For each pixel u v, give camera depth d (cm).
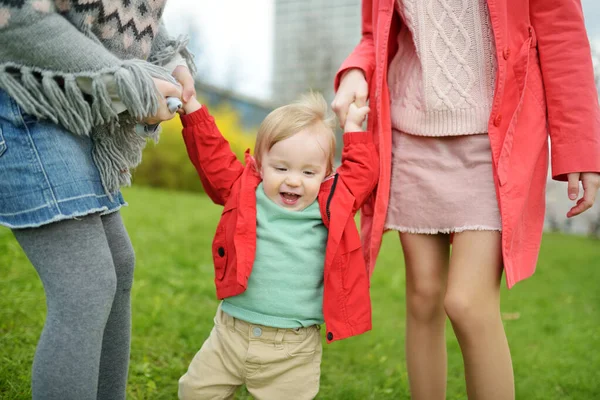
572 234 1034
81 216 152
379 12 211
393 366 308
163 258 472
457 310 187
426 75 197
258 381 194
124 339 186
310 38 1855
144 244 512
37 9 138
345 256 194
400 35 215
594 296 547
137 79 152
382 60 206
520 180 190
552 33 194
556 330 418
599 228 1016
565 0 192
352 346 333
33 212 147
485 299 189
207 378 195
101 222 161
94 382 153
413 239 206
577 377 311
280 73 1920
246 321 192
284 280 191
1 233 420
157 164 1111
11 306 304
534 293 542
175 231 589
